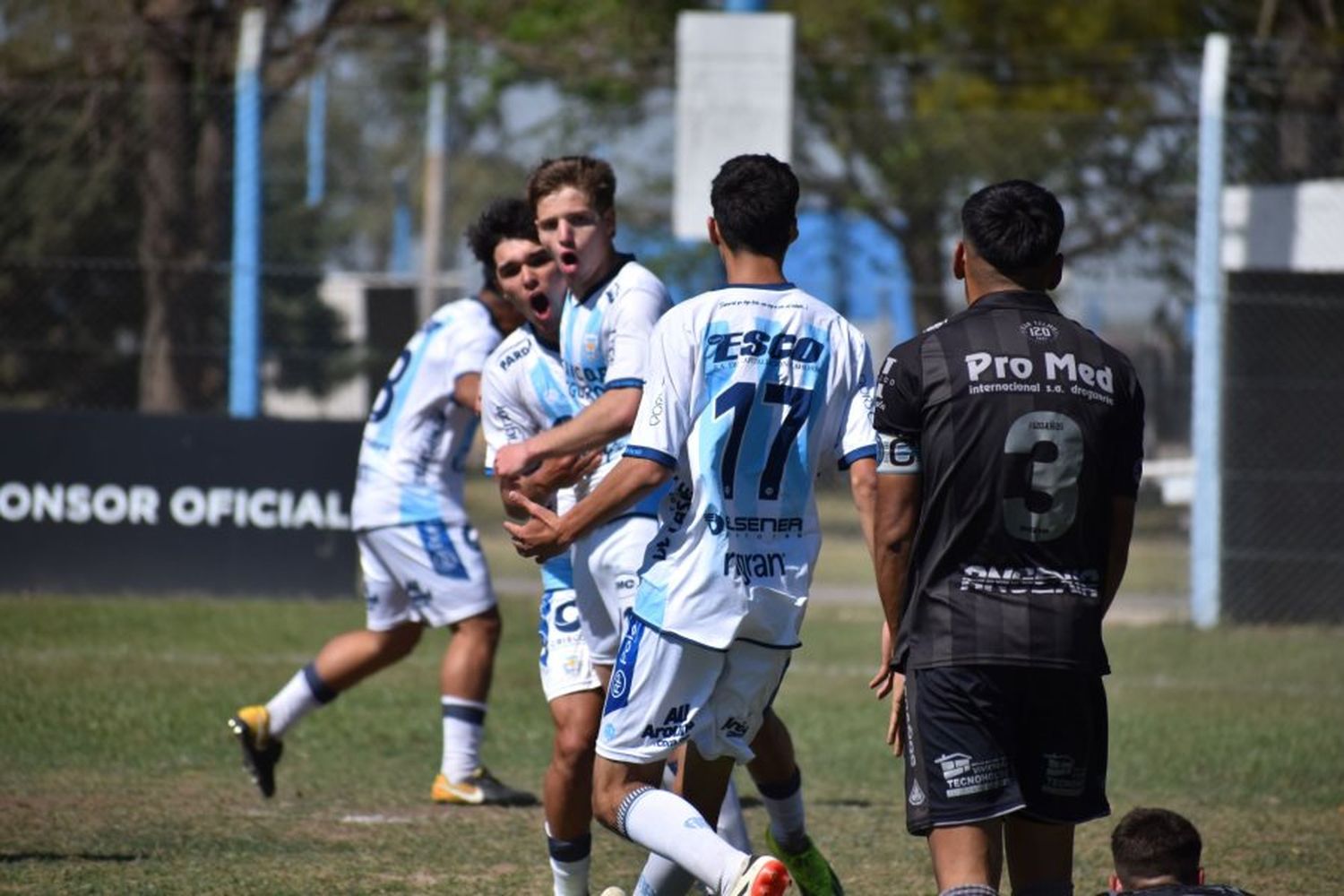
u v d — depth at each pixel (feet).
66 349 194.90
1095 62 261.44
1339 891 69.41
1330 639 153.69
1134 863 49.39
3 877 66.90
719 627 53.88
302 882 67.62
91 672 119.55
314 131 238.89
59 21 210.18
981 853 47.80
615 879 71.15
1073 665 47.98
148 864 69.97
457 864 71.77
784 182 55.77
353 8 241.96
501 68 277.85
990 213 50.29
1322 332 162.09
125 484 156.87
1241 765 96.73
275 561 157.48
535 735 103.91
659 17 264.31
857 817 83.30
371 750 97.86
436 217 321.11
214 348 186.70
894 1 289.33
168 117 198.80
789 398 54.75
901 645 49.52
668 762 67.36
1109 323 234.99
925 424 49.01
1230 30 255.09
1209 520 161.68
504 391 68.08
